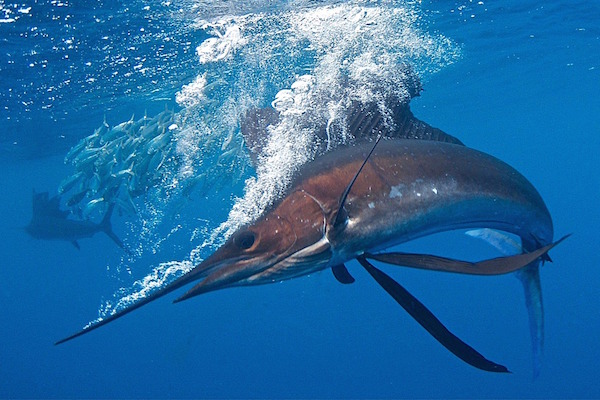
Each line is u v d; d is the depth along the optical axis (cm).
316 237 315
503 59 2064
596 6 1483
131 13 921
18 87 1356
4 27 941
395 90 410
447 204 354
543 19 1549
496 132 5675
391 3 1031
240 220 339
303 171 339
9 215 7719
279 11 946
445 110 3338
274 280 310
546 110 4225
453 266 295
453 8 1226
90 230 1574
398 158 354
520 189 394
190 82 1378
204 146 989
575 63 2403
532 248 429
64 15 906
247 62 1159
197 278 285
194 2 888
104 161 989
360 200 329
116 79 1345
